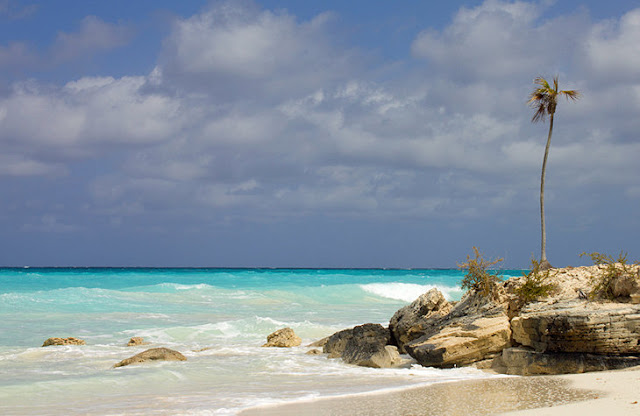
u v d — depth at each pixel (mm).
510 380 13531
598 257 16812
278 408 10898
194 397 12156
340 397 11891
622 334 13641
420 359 15984
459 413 10148
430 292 18672
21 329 23594
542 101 22016
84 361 17031
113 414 10531
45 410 10992
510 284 16922
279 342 20438
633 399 10750
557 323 14094
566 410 10062
